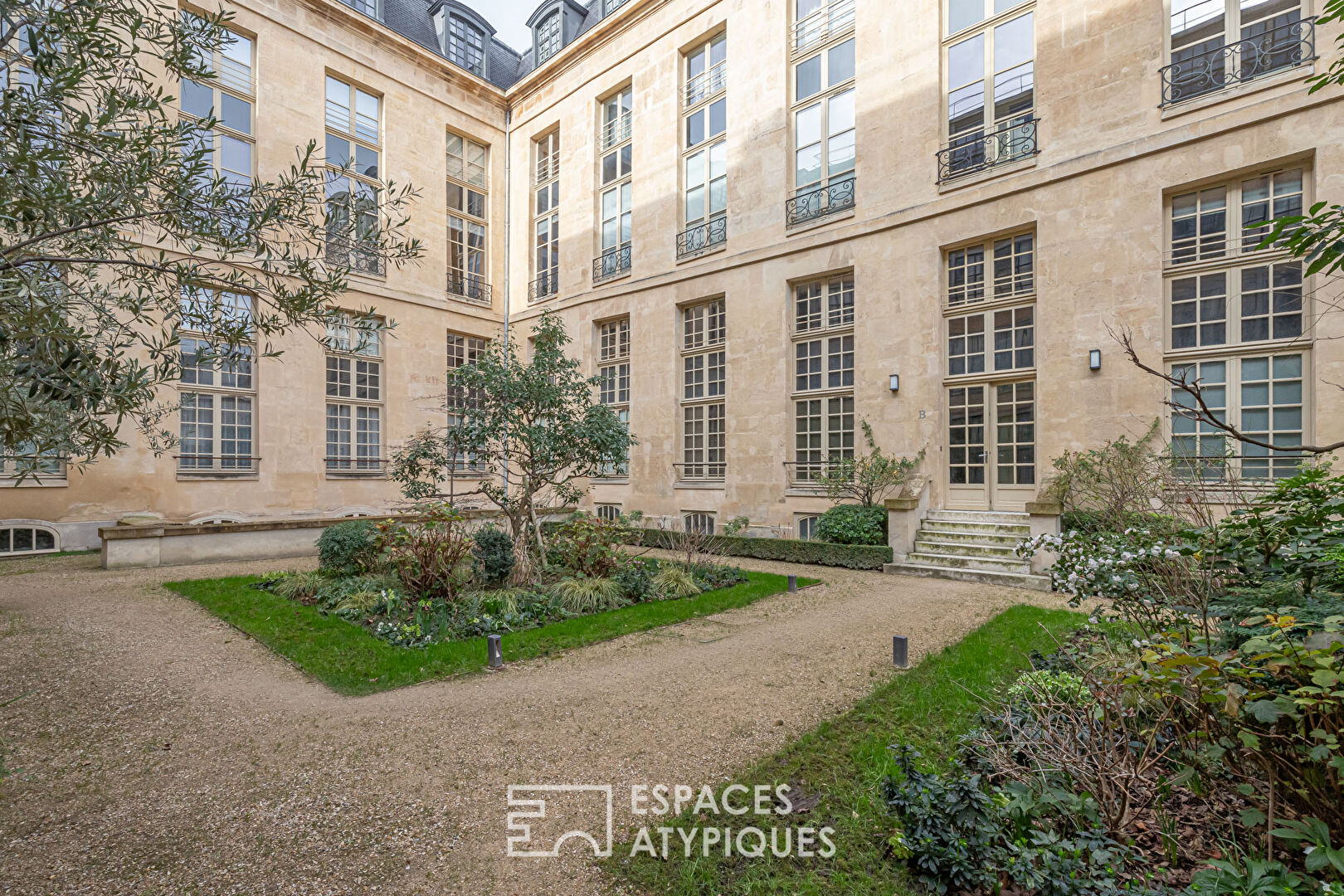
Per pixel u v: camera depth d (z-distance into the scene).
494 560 8.30
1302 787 2.46
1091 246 9.56
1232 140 8.52
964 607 7.57
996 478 10.81
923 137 11.41
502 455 9.45
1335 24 7.97
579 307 17.31
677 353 15.28
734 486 13.88
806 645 6.11
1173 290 9.17
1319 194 7.96
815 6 13.28
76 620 6.95
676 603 7.99
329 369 15.30
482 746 3.93
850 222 12.33
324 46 15.23
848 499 12.01
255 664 5.59
